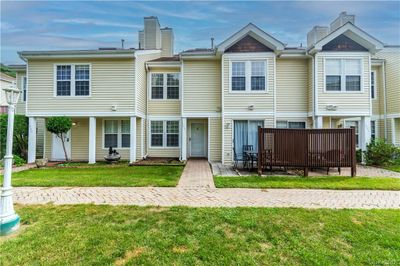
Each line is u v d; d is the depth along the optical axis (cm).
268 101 1280
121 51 1251
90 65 1295
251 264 318
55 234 400
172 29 1772
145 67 1460
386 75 1504
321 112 1252
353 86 1254
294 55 1312
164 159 1420
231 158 1278
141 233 406
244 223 445
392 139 1460
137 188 724
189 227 429
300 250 354
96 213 498
